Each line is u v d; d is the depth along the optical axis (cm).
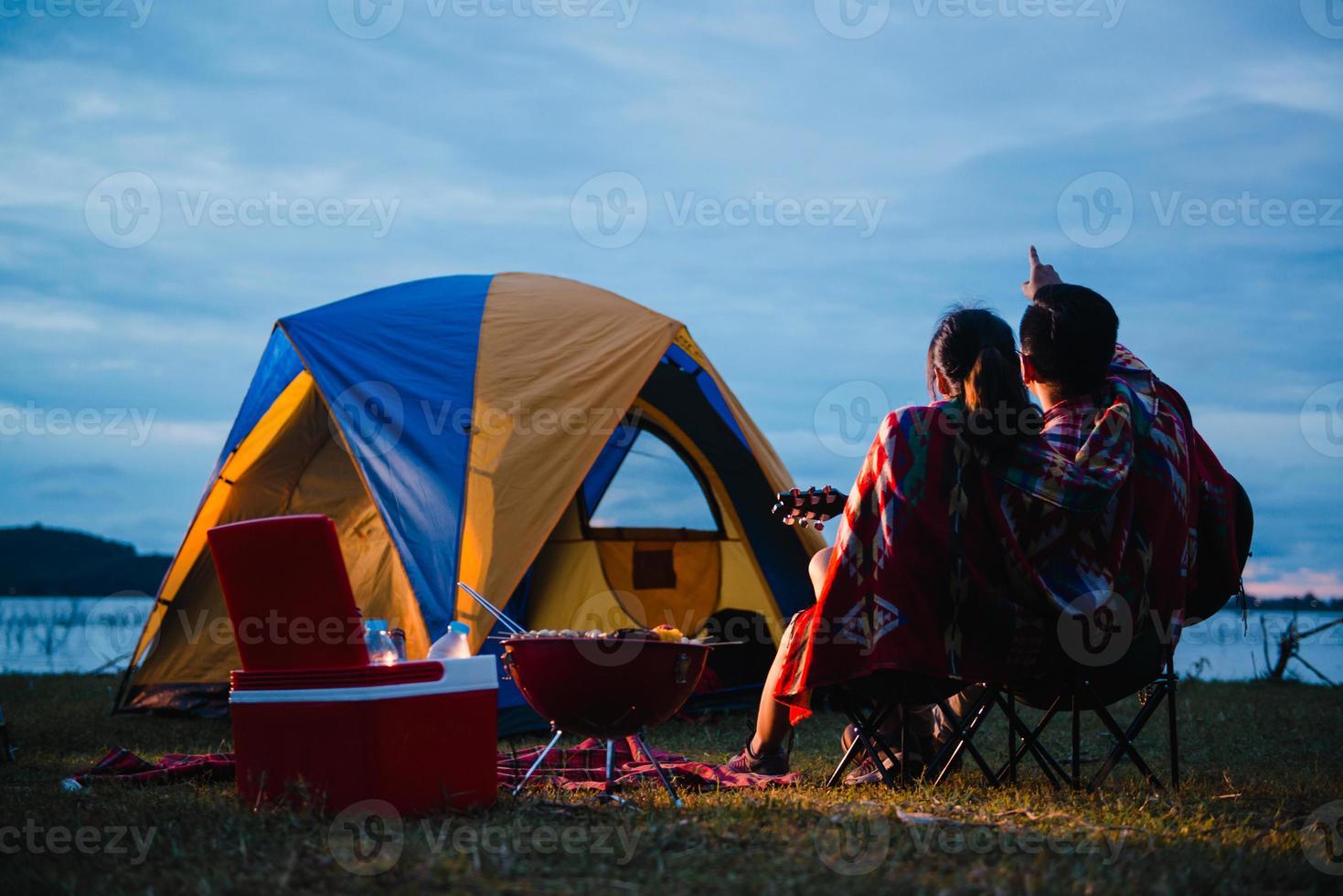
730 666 710
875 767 391
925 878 239
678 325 680
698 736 586
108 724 657
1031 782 389
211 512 728
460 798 323
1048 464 343
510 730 591
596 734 338
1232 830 296
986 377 347
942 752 370
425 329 668
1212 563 384
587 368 645
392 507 588
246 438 714
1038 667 351
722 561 730
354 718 310
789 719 396
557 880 238
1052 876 241
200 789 377
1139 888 237
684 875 242
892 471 353
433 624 549
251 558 320
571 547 689
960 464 349
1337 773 436
